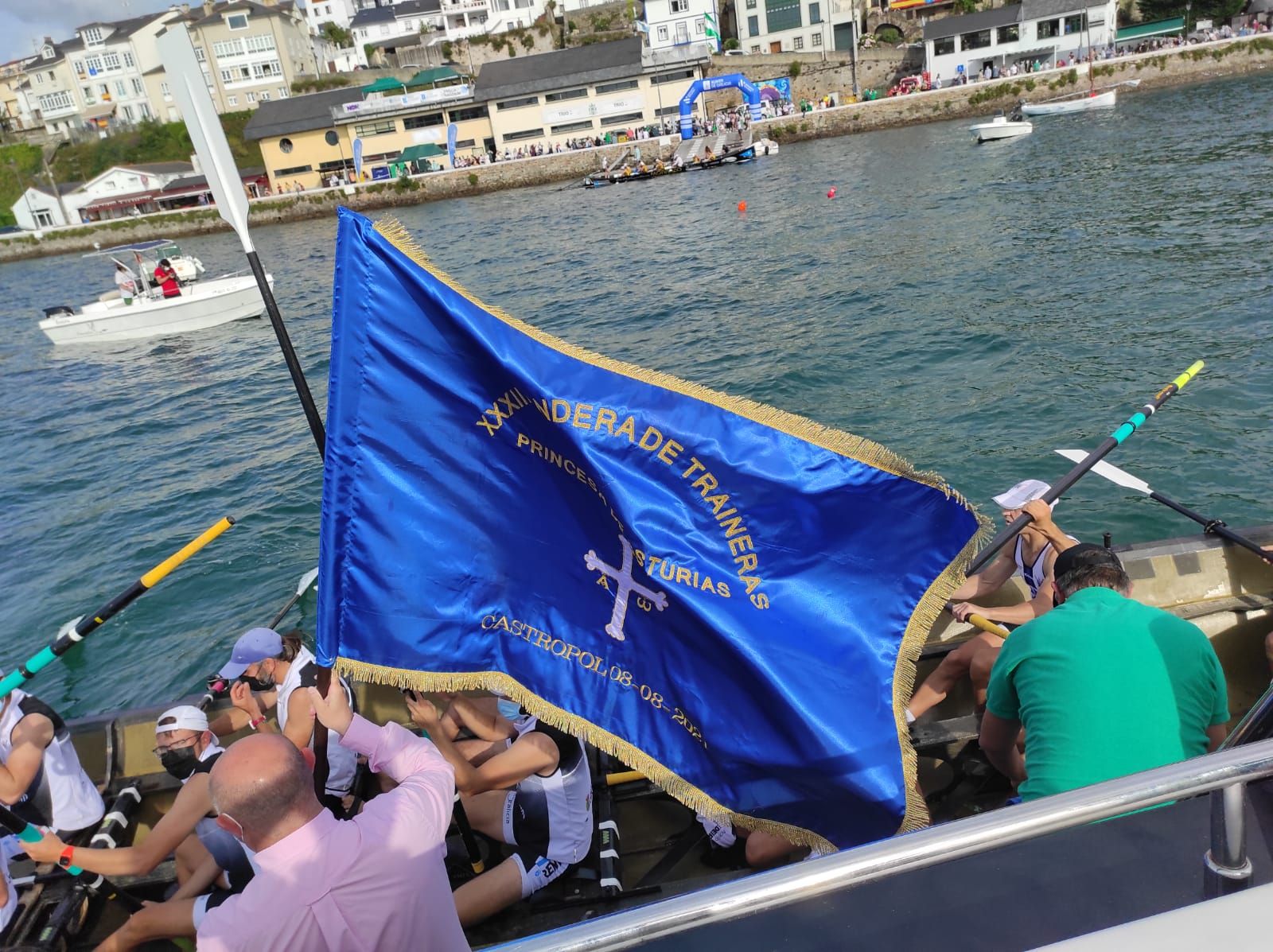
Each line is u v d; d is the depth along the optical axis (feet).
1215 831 4.98
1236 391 33.22
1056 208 78.18
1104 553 10.71
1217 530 16.51
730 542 9.43
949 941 5.02
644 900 11.51
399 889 6.89
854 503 9.45
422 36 296.92
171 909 11.43
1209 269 50.39
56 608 31.78
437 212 173.78
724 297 66.85
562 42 283.59
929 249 70.69
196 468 45.75
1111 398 34.73
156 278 84.64
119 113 305.32
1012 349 43.01
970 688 15.15
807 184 125.90
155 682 26.00
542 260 98.02
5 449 54.44
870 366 44.42
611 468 9.22
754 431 9.37
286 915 6.59
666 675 9.56
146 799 14.71
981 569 15.87
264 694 14.55
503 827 11.68
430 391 9.13
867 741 9.15
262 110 223.51
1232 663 15.56
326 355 68.64
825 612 9.43
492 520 9.44
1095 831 5.55
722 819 9.50
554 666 9.59
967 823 5.07
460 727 13.47
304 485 40.57
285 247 156.87
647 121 209.56
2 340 96.89
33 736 12.80
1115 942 4.30
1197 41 189.57
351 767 12.98
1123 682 9.06
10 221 255.70
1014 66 196.34
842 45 231.30
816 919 5.24
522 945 4.86
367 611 9.25
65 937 12.55
